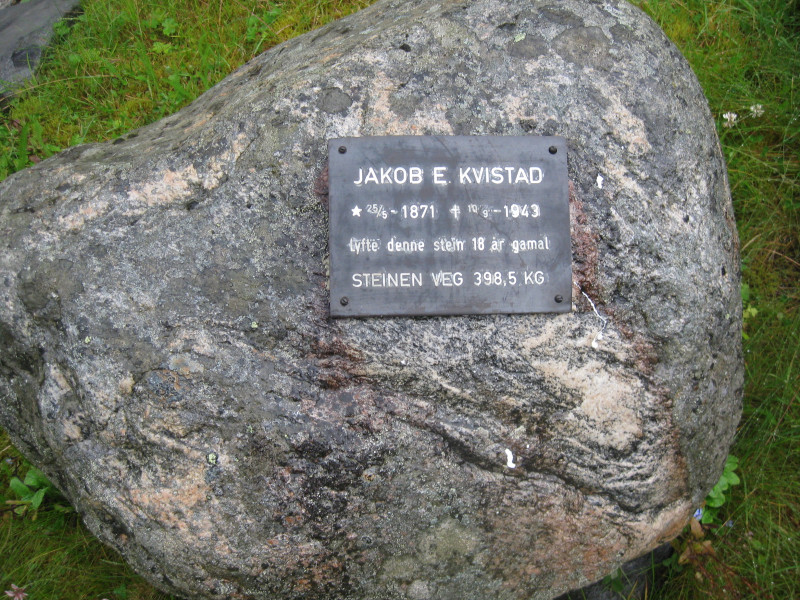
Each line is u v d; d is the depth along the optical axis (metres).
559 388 0.83
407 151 0.84
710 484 0.95
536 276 0.84
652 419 0.86
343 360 0.82
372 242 0.83
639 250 0.86
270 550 0.81
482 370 0.82
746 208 1.47
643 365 0.85
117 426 0.81
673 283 0.86
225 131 0.87
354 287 0.82
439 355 0.82
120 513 0.82
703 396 0.89
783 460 1.22
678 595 1.11
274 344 0.81
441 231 0.83
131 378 0.81
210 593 0.84
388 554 0.84
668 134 0.89
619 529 0.88
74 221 0.86
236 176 0.85
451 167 0.84
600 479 0.85
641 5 1.65
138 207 0.85
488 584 0.88
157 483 0.80
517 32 0.90
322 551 0.82
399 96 0.86
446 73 0.87
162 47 1.58
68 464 0.84
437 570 0.85
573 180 0.86
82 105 1.53
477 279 0.83
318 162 0.84
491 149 0.84
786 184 1.48
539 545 0.86
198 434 0.80
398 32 0.91
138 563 0.85
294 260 0.83
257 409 0.80
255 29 1.58
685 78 0.94
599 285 0.85
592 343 0.84
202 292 0.82
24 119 1.51
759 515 1.17
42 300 0.84
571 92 0.88
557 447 0.84
